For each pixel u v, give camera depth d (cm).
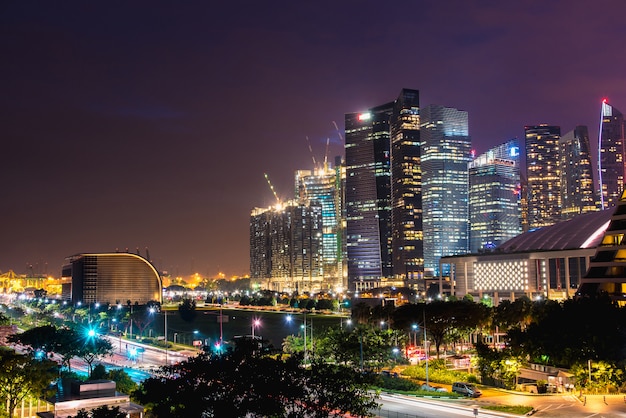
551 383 13712
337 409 8931
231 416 7000
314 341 18950
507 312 19512
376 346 16575
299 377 7769
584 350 13712
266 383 7319
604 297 16462
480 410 11238
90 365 17288
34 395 10262
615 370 13275
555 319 15000
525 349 14762
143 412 9775
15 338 17925
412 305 19588
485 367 14888
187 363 7775
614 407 11569
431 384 14438
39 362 11131
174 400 7400
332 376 8125
